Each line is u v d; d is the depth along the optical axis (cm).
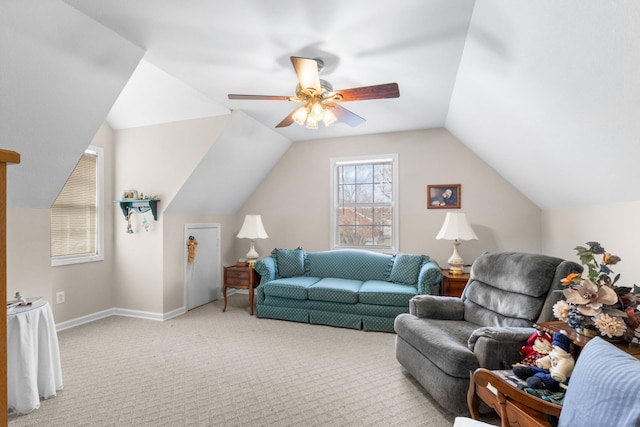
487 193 401
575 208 296
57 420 191
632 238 213
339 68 258
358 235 462
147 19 195
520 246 389
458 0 176
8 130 218
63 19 187
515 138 279
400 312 338
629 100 151
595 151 204
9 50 184
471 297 265
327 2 180
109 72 229
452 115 355
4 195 55
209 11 188
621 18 123
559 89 184
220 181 423
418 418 196
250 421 191
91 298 380
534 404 136
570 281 166
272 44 224
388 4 181
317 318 365
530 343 177
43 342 213
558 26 149
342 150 461
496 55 203
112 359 273
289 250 439
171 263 395
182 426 186
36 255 281
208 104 352
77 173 370
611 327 138
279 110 360
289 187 487
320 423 190
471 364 186
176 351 291
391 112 360
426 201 423
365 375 249
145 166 395
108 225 402
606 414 85
